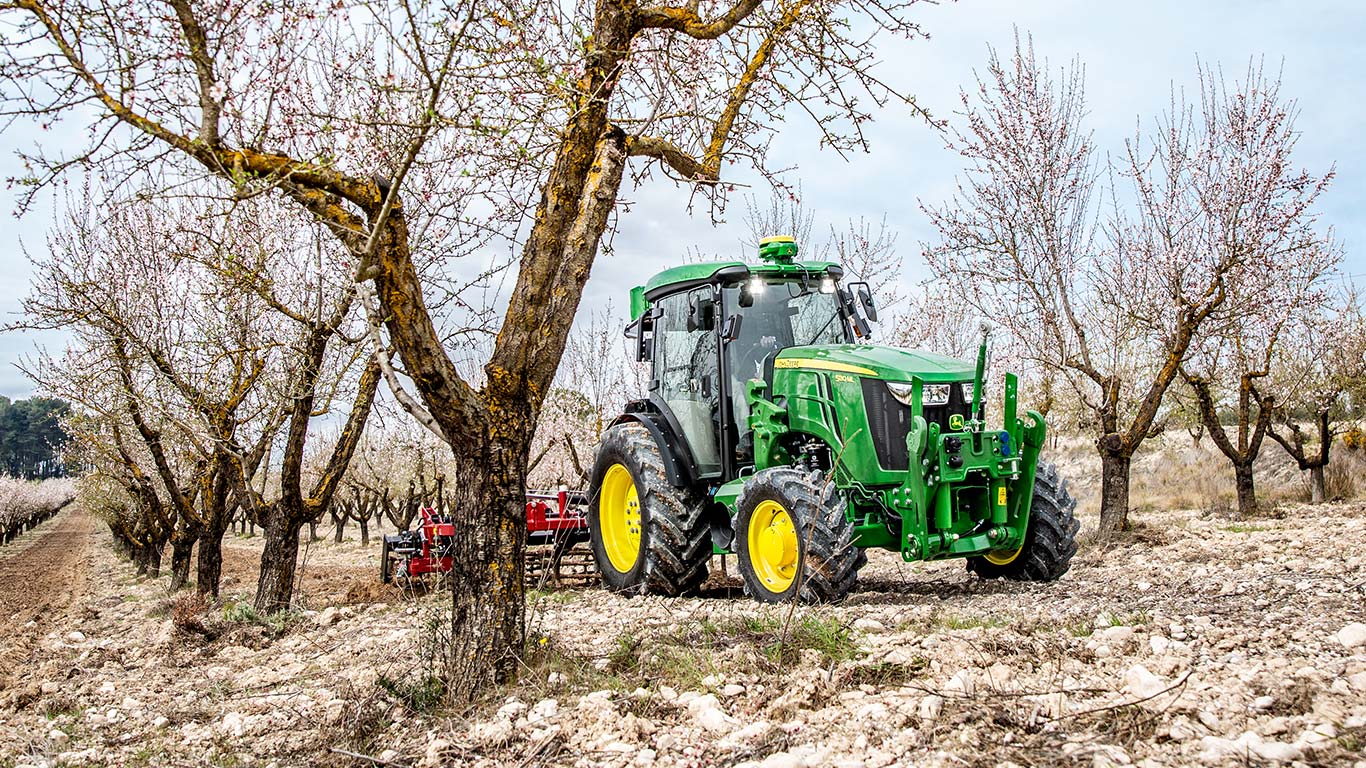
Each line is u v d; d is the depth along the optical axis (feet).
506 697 12.30
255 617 24.44
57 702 16.12
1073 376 43.50
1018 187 35.40
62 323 27.96
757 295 23.68
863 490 20.06
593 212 13.76
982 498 19.95
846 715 9.98
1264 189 33.22
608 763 9.40
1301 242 34.83
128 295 28.84
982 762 8.06
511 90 12.48
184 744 12.50
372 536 101.35
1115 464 33.65
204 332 27.63
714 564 33.81
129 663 20.12
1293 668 10.25
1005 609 16.90
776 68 16.42
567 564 29.45
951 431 19.52
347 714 12.10
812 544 18.65
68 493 263.08
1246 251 32.91
